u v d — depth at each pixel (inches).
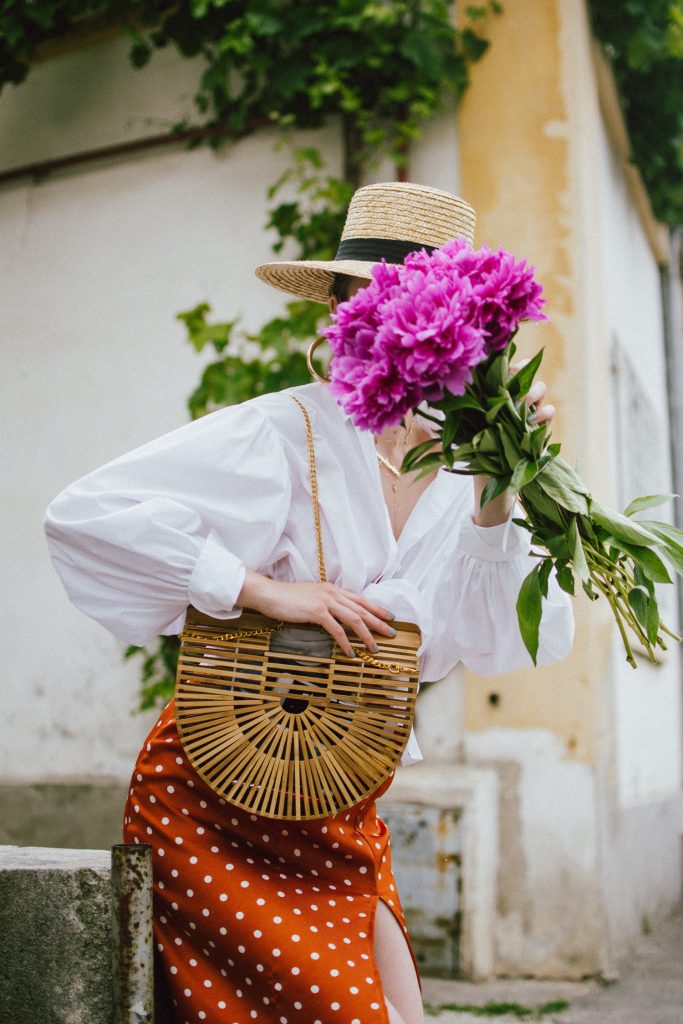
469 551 72.9
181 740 65.0
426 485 74.8
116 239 204.8
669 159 238.8
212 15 189.6
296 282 87.1
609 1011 139.6
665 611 255.0
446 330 57.3
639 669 207.0
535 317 60.1
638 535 63.8
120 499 66.8
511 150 175.3
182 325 196.5
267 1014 63.4
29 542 203.3
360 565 69.0
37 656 199.0
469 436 64.3
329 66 181.0
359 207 75.7
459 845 153.6
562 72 175.0
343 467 70.5
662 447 275.6
